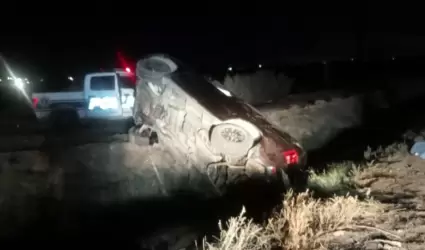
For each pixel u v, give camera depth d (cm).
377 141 1484
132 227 841
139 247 755
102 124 1667
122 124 1655
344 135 1653
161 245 746
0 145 1155
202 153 937
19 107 2094
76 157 1037
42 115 1814
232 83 1983
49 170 998
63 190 974
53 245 793
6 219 887
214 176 926
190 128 955
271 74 2209
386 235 621
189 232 770
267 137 908
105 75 1822
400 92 2766
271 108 1659
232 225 618
